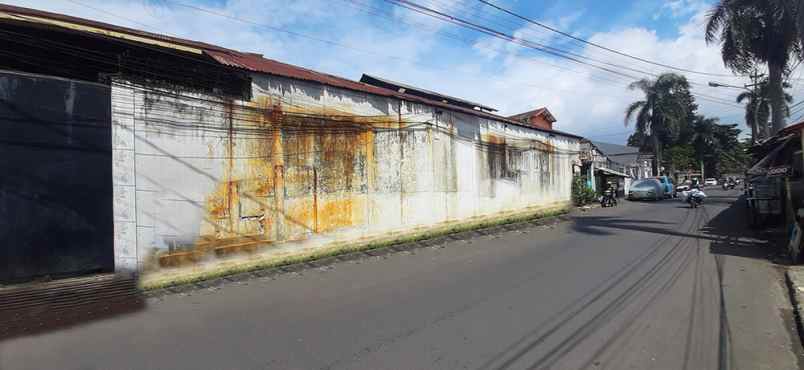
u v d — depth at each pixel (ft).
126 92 25.49
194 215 27.81
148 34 26.86
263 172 31.32
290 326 17.97
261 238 31.01
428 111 45.14
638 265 28.40
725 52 59.62
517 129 60.08
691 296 21.29
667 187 109.50
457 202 48.75
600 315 18.42
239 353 15.19
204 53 28.37
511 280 24.90
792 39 54.08
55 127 23.06
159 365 14.30
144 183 25.90
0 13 22.17
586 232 45.60
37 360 14.87
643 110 132.87
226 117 29.48
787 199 36.70
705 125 199.72
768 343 15.48
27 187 22.15
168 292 24.75
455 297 21.61
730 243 37.37
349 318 18.80
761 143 60.85
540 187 65.31
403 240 41.47
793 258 29.17
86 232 23.80
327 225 35.35
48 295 21.02
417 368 13.65
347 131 37.09
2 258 21.27
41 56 23.89
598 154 138.31
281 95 32.42
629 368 13.48
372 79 79.61
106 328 18.26
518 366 13.66
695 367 13.55
